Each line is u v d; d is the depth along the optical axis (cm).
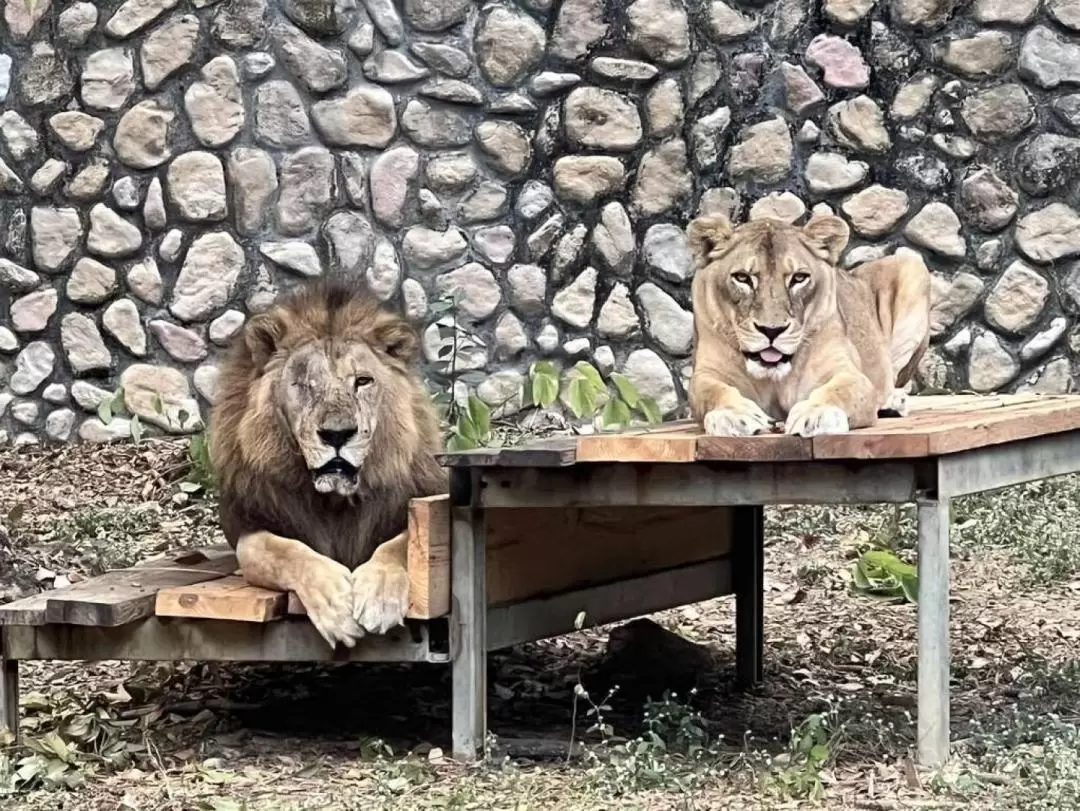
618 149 1032
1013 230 1009
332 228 1052
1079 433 616
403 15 1043
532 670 692
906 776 512
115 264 1066
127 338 1066
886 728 555
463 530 536
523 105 1036
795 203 1021
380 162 1048
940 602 508
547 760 553
